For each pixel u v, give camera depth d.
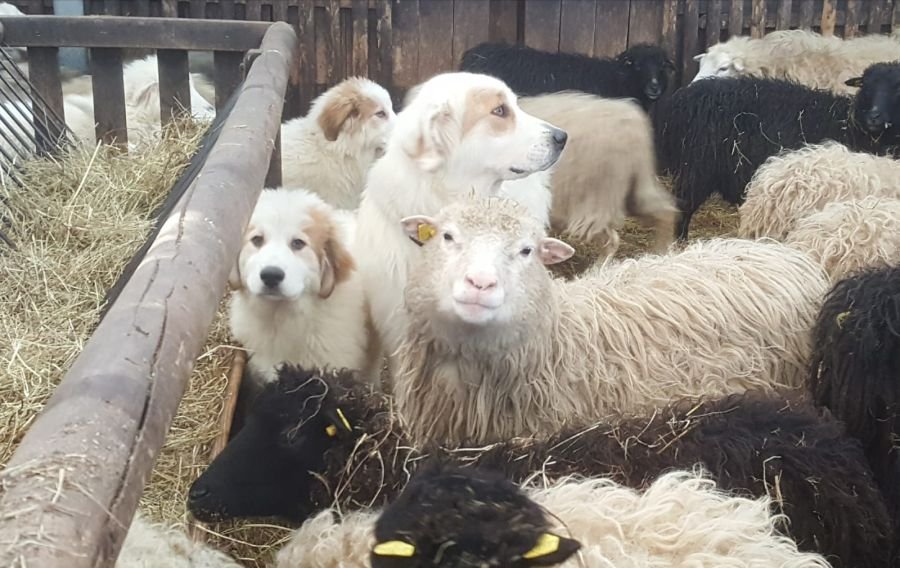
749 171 3.18
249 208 1.44
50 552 0.64
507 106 2.11
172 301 1.01
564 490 1.24
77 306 2.14
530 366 1.61
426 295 1.58
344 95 2.91
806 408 1.52
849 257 2.14
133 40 2.95
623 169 2.88
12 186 2.52
